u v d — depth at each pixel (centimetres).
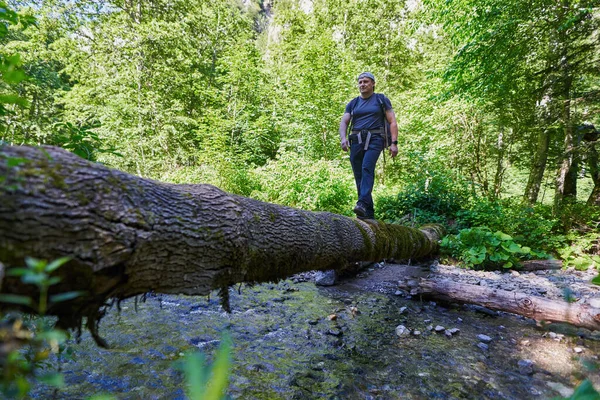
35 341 61
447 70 806
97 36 1413
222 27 1867
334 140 1145
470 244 530
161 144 1320
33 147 112
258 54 1648
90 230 110
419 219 676
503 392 198
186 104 1666
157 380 204
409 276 470
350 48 1905
